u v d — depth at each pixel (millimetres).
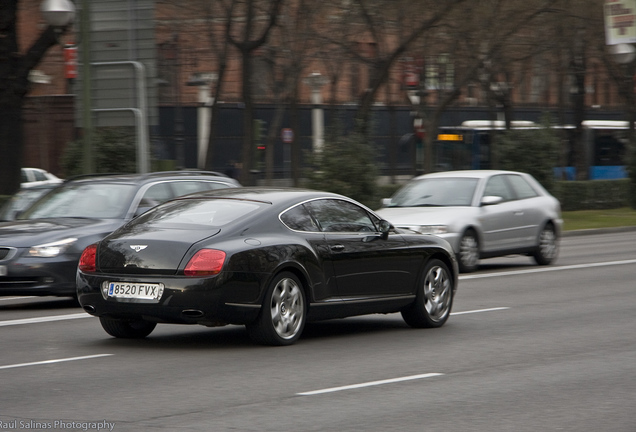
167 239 14508
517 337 16391
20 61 36406
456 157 73312
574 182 59625
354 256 16141
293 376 12844
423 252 17469
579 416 10484
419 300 17422
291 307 15266
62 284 19297
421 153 73750
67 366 13586
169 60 61688
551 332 16922
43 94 64938
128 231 15180
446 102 51312
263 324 14812
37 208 21656
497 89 62156
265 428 9891
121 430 9797
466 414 10570
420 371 13242
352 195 44156
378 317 19438
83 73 31766
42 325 17859
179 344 15578
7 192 36312
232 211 15242
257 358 14234
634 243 40000
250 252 14523
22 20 64000
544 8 48969
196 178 22609
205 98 75750
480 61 50125
